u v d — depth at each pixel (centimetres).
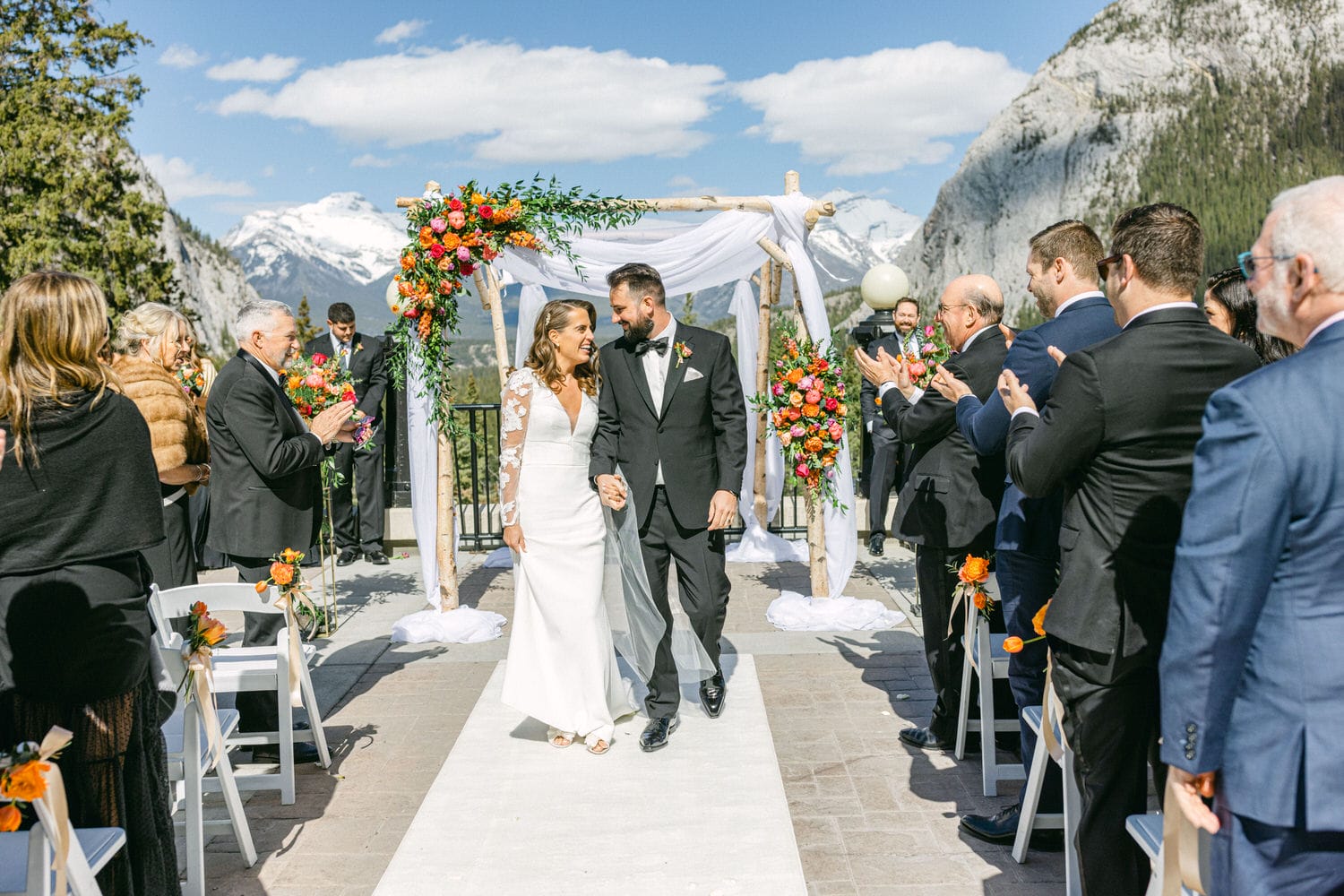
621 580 438
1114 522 254
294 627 411
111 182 3703
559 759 417
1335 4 17538
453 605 651
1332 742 172
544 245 644
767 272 820
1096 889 268
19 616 240
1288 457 173
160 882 272
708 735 439
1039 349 320
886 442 832
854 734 463
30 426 235
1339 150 15538
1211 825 187
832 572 669
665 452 432
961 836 364
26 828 255
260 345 454
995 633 420
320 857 359
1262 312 192
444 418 634
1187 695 183
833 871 341
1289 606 177
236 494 450
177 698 301
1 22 3641
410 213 621
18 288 239
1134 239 257
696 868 331
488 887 322
